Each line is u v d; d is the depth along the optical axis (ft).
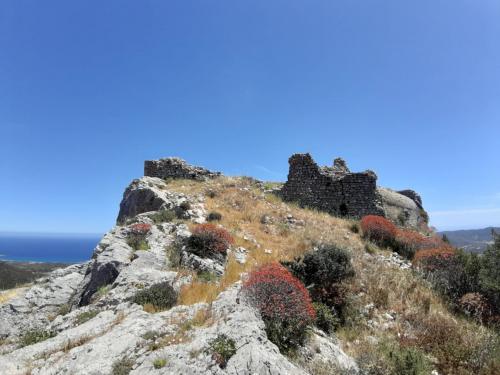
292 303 40.34
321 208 109.91
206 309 41.09
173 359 29.53
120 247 64.75
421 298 59.77
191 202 91.56
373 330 50.42
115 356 32.01
